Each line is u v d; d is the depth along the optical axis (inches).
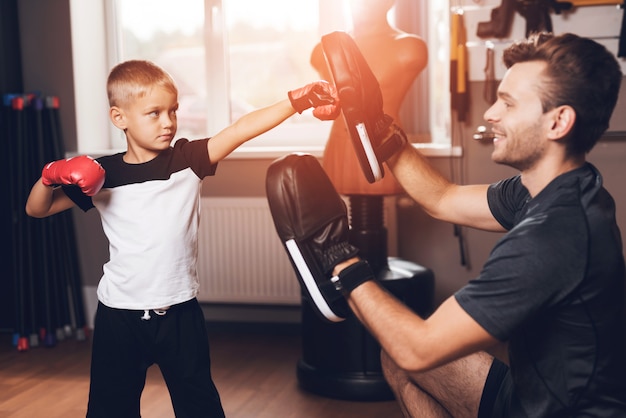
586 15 119.6
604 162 122.3
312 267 54.4
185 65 150.7
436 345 49.8
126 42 152.9
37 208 74.0
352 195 105.3
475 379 60.4
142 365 77.3
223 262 139.9
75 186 75.7
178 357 75.5
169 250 73.7
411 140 132.3
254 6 144.7
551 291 48.4
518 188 61.6
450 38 125.2
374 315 52.2
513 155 53.7
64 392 110.8
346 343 103.3
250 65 146.6
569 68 50.4
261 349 130.3
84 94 147.7
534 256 48.4
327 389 104.5
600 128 52.1
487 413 58.6
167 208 73.8
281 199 54.9
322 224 54.5
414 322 50.9
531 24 119.0
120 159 75.7
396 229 132.0
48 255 139.6
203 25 147.2
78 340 141.9
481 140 125.6
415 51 97.3
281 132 144.7
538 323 51.3
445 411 63.9
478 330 49.1
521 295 48.4
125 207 73.9
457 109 124.5
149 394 108.3
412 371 51.3
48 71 145.9
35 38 145.8
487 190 64.4
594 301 49.3
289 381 112.6
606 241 49.3
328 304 54.7
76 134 146.2
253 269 138.9
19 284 136.0
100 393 76.6
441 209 66.5
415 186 66.7
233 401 104.1
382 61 97.5
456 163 127.4
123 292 74.0
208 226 139.9
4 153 143.9
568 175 51.8
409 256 132.0
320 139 143.2
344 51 60.1
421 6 130.7
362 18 101.0
